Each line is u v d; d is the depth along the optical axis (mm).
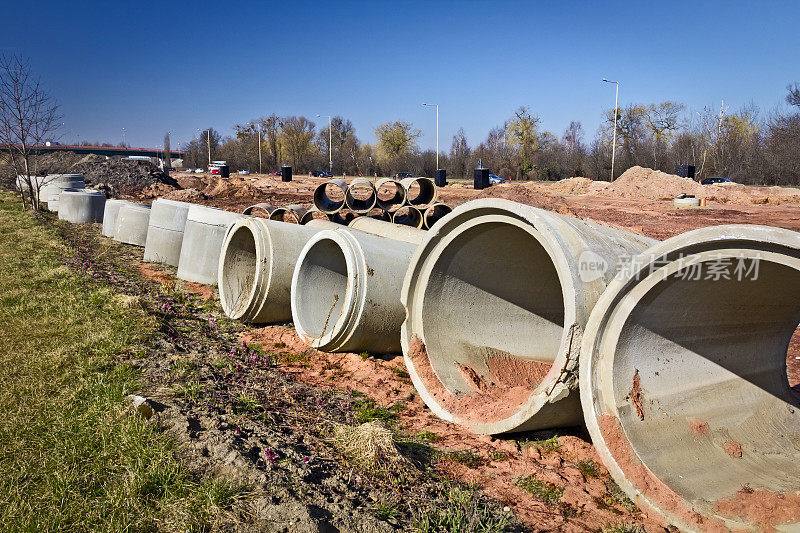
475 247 6406
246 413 5160
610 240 5602
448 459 4875
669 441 4676
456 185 53094
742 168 52062
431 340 6484
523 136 71688
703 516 4020
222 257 9578
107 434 4371
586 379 4629
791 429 5641
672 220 24016
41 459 4094
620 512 4254
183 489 3752
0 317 7414
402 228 10898
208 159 110438
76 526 3404
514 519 3992
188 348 7066
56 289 8969
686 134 60938
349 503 3818
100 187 33062
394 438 5086
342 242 7723
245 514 3545
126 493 3682
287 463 4195
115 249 14969
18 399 5047
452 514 3805
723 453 4875
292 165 90562
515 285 7195
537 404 4910
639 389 4758
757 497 4258
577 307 4730
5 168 35156
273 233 9047
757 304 5203
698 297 4727
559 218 5422
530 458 5043
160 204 13383
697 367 5359
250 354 7336
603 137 66125
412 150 84062
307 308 8320
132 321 7457
